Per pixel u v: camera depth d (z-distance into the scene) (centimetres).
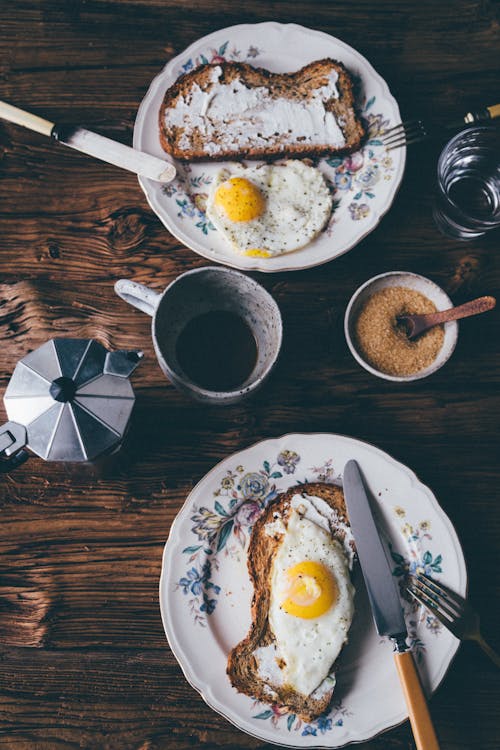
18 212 80
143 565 76
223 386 75
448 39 83
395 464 74
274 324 73
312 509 74
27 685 75
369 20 83
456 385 79
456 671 76
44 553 76
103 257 80
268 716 71
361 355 78
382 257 80
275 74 79
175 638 72
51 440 66
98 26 82
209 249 76
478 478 78
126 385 67
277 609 72
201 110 79
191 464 78
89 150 78
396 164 78
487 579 77
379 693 72
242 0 83
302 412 78
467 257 81
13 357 79
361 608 74
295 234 77
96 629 76
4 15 81
